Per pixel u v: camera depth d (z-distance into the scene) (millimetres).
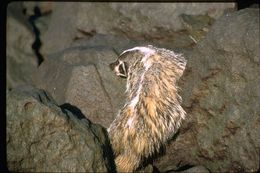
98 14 17094
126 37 16500
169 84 12547
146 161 12930
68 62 14578
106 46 14859
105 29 16984
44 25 20984
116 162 12656
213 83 11984
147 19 15680
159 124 12383
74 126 11383
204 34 14539
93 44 15836
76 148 11211
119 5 16312
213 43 11938
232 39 11570
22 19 19797
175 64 12805
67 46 18375
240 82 11570
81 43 16859
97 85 13570
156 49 13094
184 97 12477
